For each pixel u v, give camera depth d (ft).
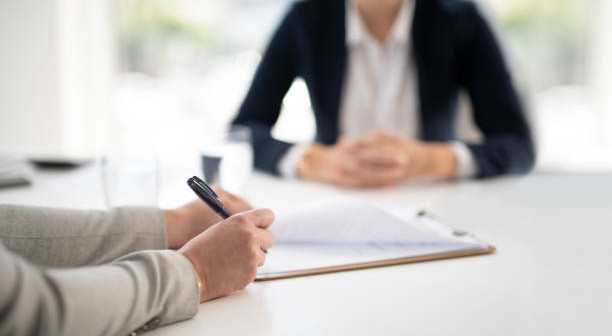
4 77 7.88
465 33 4.88
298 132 8.34
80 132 8.43
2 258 1.14
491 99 4.73
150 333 1.53
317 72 5.11
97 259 1.96
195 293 1.62
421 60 4.89
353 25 5.02
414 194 3.54
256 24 8.70
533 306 1.72
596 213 2.98
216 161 3.25
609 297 1.79
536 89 8.79
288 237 2.30
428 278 1.97
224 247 1.80
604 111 8.86
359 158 3.71
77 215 2.03
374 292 1.84
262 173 4.36
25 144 8.05
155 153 2.73
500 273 2.02
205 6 8.72
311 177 4.01
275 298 1.79
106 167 2.67
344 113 5.16
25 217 1.93
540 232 2.59
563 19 8.61
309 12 5.16
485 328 1.56
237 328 1.57
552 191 3.59
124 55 8.84
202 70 8.87
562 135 8.75
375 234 2.26
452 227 2.56
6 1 7.69
